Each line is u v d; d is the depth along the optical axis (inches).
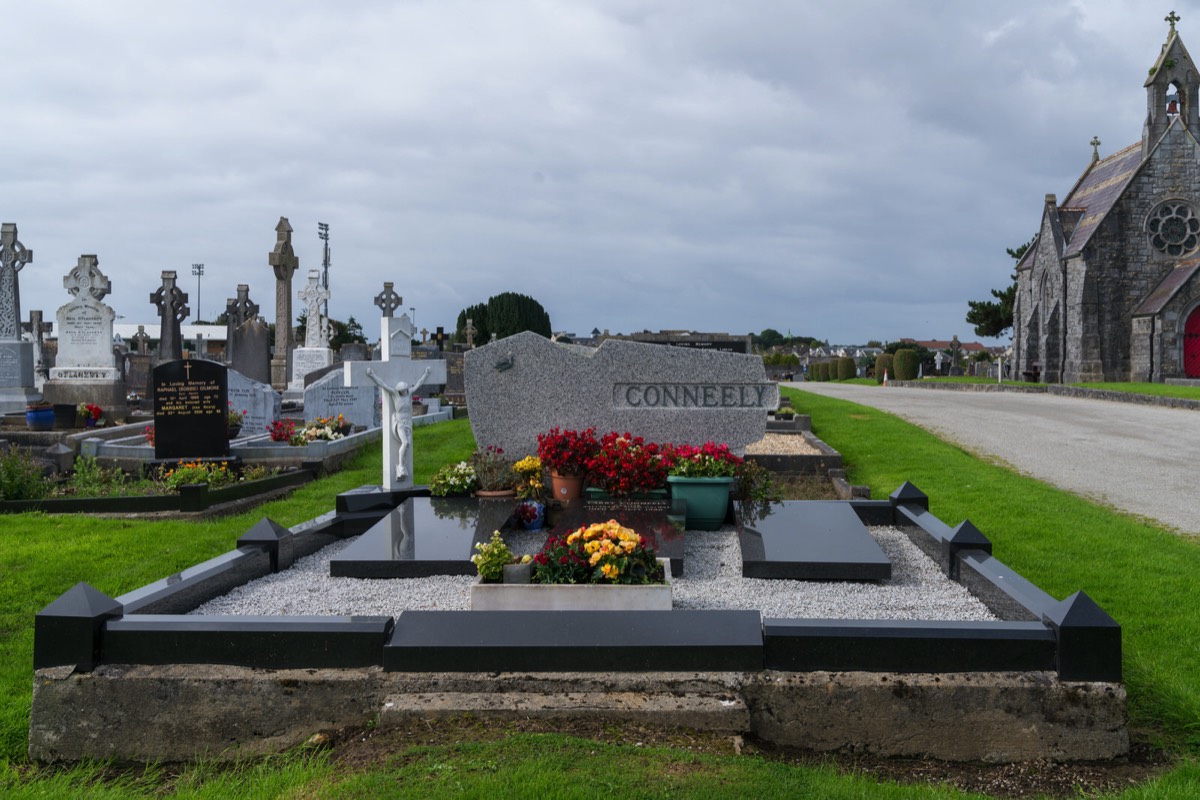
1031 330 1866.4
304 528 334.0
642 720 177.6
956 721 184.1
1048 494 470.6
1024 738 183.3
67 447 590.9
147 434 656.4
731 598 264.8
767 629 191.5
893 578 289.1
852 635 189.6
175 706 189.3
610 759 159.0
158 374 558.3
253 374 1285.7
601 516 345.4
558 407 461.1
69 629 192.5
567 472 391.2
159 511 437.4
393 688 187.5
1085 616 185.9
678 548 295.7
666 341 1434.5
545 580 245.1
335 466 598.5
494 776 151.6
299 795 154.1
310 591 275.7
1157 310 1533.0
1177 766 177.8
